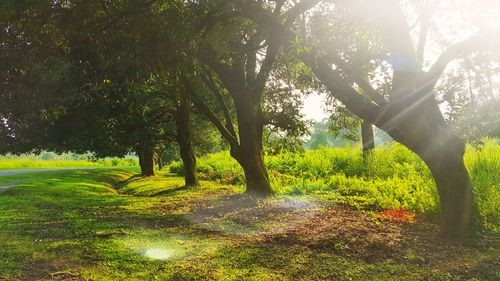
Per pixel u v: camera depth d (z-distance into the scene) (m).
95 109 17.33
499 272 6.64
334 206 13.63
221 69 16.14
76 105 17.45
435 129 8.50
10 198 17.41
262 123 17.64
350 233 9.63
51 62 9.09
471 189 8.71
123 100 16.92
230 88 16.62
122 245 8.70
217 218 12.48
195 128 32.28
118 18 8.11
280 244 8.91
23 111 9.70
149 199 18.56
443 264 7.18
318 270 7.06
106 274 6.75
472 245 8.17
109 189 29.23
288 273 6.93
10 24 8.14
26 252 7.95
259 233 10.12
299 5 8.80
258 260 7.67
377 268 7.09
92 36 8.09
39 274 6.68
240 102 16.78
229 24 9.23
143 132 21.36
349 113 19.20
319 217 11.84
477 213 8.79
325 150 30.39
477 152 14.96
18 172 44.19
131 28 7.91
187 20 7.95
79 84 9.16
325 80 8.66
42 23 8.25
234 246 8.76
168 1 8.16
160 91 20.16
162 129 24.80
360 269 7.07
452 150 8.49
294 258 7.78
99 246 8.55
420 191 12.88
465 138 8.37
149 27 7.83
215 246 8.78
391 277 6.63
